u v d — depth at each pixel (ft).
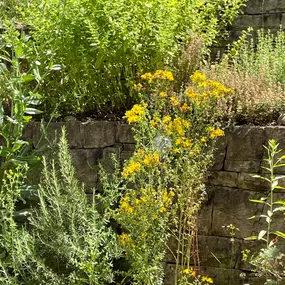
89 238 9.57
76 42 13.19
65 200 10.64
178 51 13.75
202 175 10.22
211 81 10.33
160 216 9.78
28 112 12.08
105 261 9.95
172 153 10.06
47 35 13.29
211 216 10.99
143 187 10.75
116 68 13.21
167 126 9.95
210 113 11.31
